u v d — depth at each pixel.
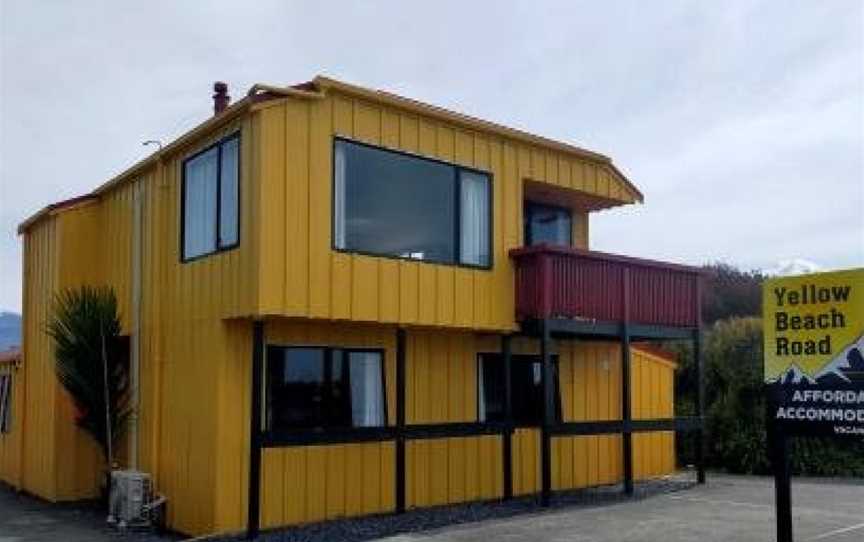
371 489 12.11
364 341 12.30
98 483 14.50
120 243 14.34
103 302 13.54
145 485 12.09
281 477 11.27
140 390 13.14
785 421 6.76
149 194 13.42
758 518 11.14
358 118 11.54
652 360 16.30
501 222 13.12
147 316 13.13
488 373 13.80
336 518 11.64
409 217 12.04
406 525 10.88
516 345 14.19
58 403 14.39
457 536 10.02
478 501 13.11
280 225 10.65
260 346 10.72
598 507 12.10
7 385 17.55
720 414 17.34
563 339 14.71
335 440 11.12
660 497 13.16
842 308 6.48
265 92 10.62
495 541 9.73
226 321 11.16
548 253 12.72
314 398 11.79
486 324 12.69
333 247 11.12
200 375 11.52
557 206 15.77
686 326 14.64
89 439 14.55
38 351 15.57
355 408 12.20
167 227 12.85
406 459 12.55
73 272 14.91
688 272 14.76
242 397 11.23
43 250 15.70
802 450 16.47
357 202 11.49
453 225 12.57
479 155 12.95
